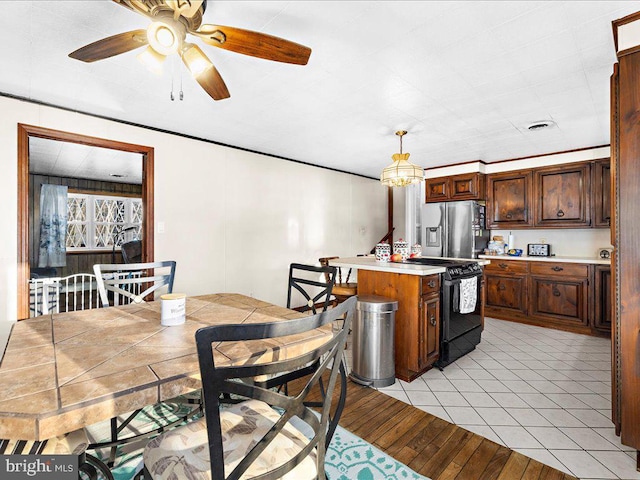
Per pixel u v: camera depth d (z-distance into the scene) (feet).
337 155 14.65
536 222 14.37
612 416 6.08
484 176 15.88
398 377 8.63
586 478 5.03
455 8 5.25
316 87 7.98
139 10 4.25
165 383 2.76
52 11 5.35
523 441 5.93
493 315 14.99
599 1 5.07
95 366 3.01
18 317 8.43
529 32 5.84
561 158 13.74
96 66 7.05
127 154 14.76
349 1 5.12
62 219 20.56
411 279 8.42
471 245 15.28
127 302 11.64
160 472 2.93
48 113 8.91
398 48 6.35
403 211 21.16
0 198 8.24
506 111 9.40
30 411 2.25
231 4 5.18
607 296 11.98
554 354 10.37
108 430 6.09
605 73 7.25
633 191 5.31
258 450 2.58
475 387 8.07
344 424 6.43
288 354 3.55
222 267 12.74
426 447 5.74
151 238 10.88
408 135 11.64
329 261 11.39
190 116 9.92
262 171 14.12
